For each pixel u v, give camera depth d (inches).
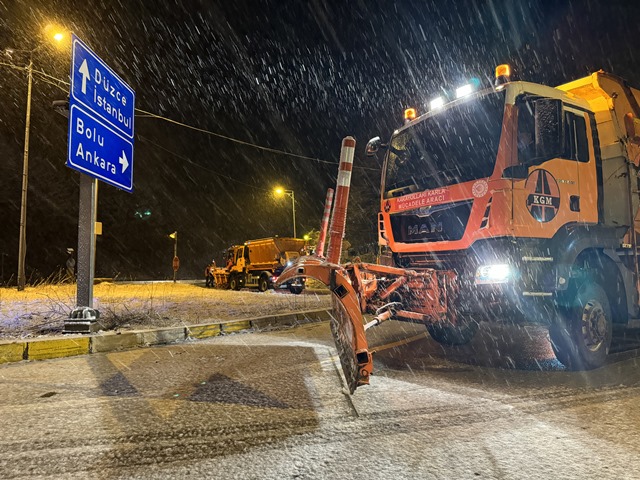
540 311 206.2
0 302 482.0
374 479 105.7
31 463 115.3
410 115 272.7
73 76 277.0
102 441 129.2
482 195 210.2
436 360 240.2
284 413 152.9
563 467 110.8
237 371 213.6
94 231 310.3
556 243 211.2
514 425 140.6
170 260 2300.7
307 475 108.0
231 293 769.6
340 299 156.7
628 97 265.3
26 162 756.0
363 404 162.9
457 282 217.9
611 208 244.8
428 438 130.4
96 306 458.9
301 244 904.3
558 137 199.5
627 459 115.1
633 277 242.2
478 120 223.1
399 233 260.4
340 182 183.3
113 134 330.3
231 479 106.4
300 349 270.2
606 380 196.2
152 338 296.8
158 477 107.7
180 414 152.3
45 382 195.0
